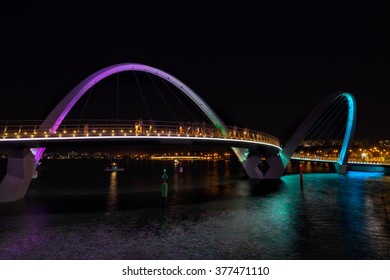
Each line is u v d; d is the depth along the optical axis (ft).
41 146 103.55
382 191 138.92
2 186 104.27
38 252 56.44
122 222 79.71
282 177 222.28
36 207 99.86
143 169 428.56
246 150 194.49
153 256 53.88
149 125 113.29
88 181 217.15
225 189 152.66
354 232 67.97
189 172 337.31
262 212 92.02
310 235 65.77
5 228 73.56
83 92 131.34
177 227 74.08
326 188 151.94
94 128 104.27
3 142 94.79
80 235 67.51
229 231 69.77
